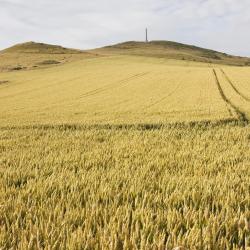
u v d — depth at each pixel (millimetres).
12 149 9703
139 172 6234
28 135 13102
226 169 6465
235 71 68625
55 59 116938
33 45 152000
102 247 3008
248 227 3572
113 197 4684
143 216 3838
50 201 4512
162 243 3049
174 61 122812
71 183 5406
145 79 55156
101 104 29297
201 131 13203
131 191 4848
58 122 18750
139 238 3305
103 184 5273
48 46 153250
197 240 3191
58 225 3623
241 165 6969
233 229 3559
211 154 8117
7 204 4375
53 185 5312
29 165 7074
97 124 17547
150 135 11914
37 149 9438
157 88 42656
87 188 5074
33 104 30641
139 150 8805
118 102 30406
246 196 4594
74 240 3168
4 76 70938
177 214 3809
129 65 94250
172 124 16906
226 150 8852
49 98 35812
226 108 23219
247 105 25000
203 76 58188
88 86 47656
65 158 7793
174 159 7574
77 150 9070
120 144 9969
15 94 40938
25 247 3096
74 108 26891
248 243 3270
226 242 3180
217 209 4039
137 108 25578
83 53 141000
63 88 46094
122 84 48969
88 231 3447
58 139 11617
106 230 3365
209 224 3521
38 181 5559
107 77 60531
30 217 3938
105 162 7441
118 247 3119
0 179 5898
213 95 33688
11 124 18422
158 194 4699
